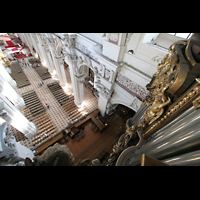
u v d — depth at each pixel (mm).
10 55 21344
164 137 1948
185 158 1259
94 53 5973
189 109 1698
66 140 10555
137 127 2980
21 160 4586
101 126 10984
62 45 10180
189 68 1556
